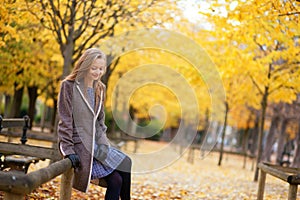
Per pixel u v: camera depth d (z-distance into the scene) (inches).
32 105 594.6
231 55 384.8
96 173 158.6
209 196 323.3
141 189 322.0
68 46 333.7
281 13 246.4
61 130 154.6
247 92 535.8
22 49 417.4
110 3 324.2
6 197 110.5
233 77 540.1
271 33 320.5
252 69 397.4
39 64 490.9
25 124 264.2
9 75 469.4
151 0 330.3
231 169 658.2
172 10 347.9
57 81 553.6
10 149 200.2
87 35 371.9
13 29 292.4
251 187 405.4
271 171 221.6
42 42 442.3
